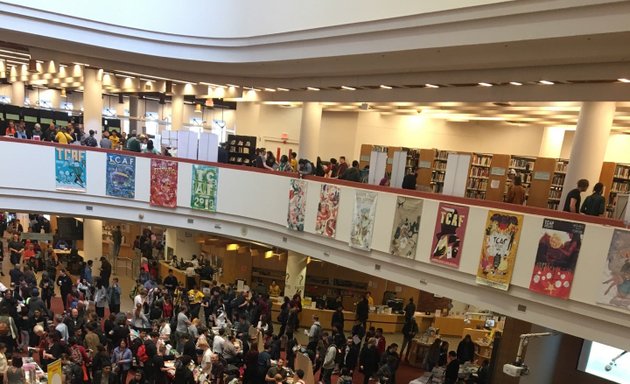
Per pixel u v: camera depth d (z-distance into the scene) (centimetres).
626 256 606
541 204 945
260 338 1066
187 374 767
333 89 1438
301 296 1462
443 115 1684
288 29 1198
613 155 1417
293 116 2077
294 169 1323
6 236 1897
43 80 2292
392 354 986
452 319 1480
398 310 1494
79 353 816
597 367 877
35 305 954
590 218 646
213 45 1359
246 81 1579
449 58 979
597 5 656
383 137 1822
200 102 2708
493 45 829
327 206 1045
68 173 1261
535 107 1195
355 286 1591
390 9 943
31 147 1231
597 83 895
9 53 1639
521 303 734
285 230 1162
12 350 900
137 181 1289
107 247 1984
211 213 1286
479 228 777
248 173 1230
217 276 1630
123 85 1883
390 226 913
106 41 1338
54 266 1492
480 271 771
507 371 702
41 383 746
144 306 1170
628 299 604
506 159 980
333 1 1075
